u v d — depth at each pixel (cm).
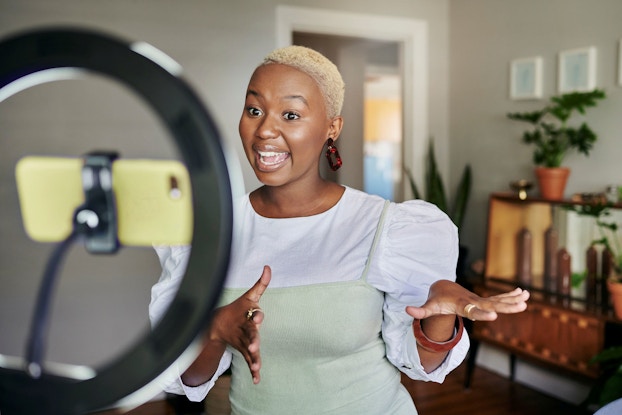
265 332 112
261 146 109
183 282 34
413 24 445
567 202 331
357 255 115
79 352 108
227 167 33
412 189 444
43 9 337
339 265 114
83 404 35
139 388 34
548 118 379
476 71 436
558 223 340
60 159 37
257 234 119
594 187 352
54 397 35
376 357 120
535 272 354
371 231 117
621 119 335
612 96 339
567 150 368
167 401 357
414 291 114
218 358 110
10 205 163
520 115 372
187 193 36
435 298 87
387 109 942
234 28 381
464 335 115
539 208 352
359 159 622
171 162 36
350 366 116
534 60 383
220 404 217
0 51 35
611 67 339
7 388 35
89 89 323
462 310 84
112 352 151
